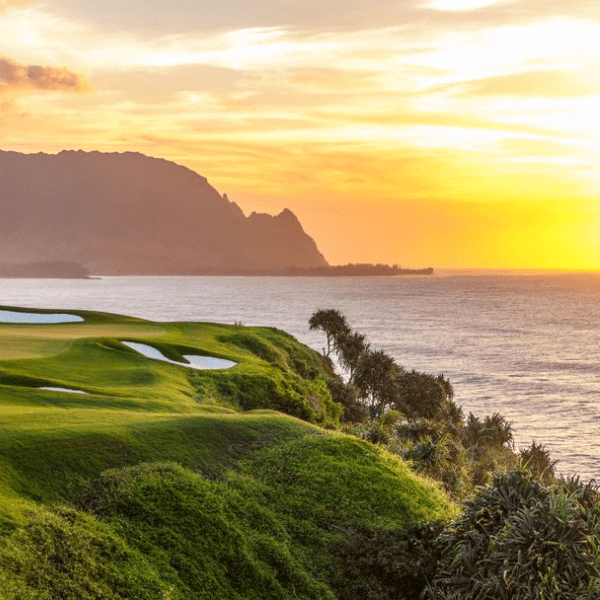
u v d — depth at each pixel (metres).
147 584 17.53
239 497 23.44
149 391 38.31
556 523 19.36
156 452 24.22
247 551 20.89
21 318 83.81
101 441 23.14
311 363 83.88
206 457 25.50
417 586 21.98
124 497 20.53
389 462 29.33
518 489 21.53
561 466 92.56
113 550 18.00
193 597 18.16
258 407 48.97
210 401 43.09
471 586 20.12
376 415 76.12
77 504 19.62
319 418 54.09
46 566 15.86
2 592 14.23
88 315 86.69
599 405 137.62
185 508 21.19
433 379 80.25
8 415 24.45
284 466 26.75
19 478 19.33
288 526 23.41
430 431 42.84
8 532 16.19
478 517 21.41
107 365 46.47
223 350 66.38
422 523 23.94
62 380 39.16
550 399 143.50
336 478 26.44
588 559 18.67
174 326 78.94
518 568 18.80
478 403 137.88
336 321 92.81
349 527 24.02
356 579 21.92
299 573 21.20
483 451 56.44
